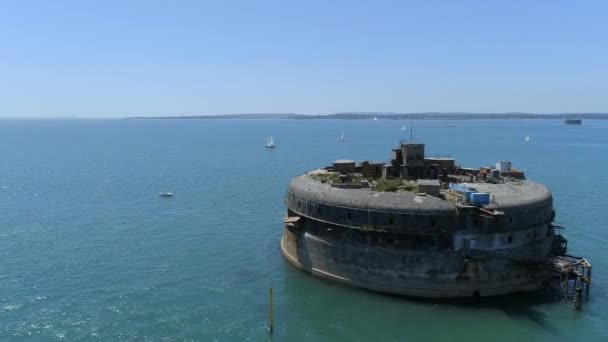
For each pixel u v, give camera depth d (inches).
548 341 1780.3
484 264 2057.1
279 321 1929.1
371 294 2117.4
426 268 2057.1
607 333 1827.0
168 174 5841.5
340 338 1804.9
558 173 5757.9
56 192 4532.5
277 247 2817.4
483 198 2042.3
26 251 2728.8
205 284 2283.5
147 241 2933.1
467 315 1950.1
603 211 3614.7
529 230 2139.5
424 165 2699.3
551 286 2130.9
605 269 2459.4
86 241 2923.2
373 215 2100.1
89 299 2117.4
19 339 1790.1
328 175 2608.3
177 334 1834.4
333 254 2234.3
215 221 3417.8
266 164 6929.1
